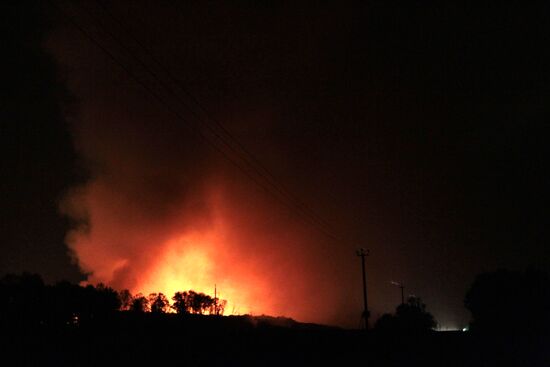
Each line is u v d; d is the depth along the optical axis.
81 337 35.50
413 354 32.28
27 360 24.67
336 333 43.69
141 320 53.38
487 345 35.12
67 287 48.47
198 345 33.91
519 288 43.84
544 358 29.47
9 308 43.41
